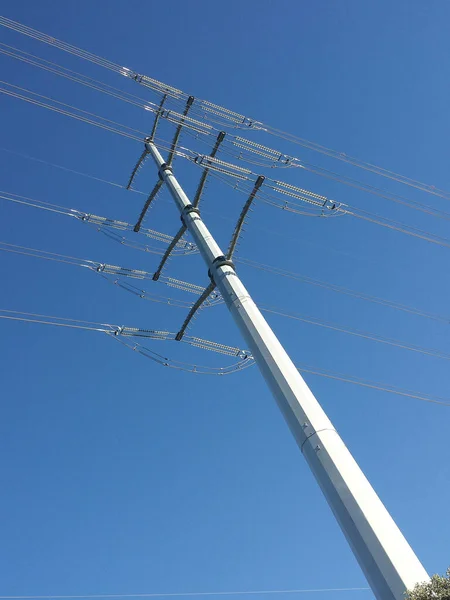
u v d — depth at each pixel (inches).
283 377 396.8
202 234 569.9
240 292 483.5
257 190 586.6
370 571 284.8
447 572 259.0
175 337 641.6
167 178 698.2
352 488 314.5
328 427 358.3
